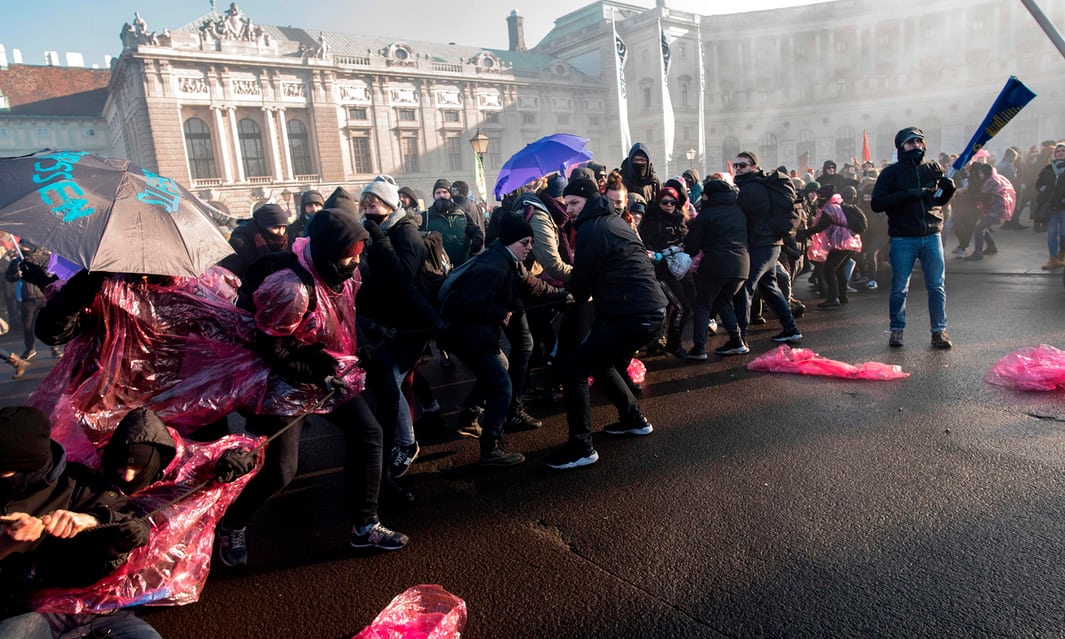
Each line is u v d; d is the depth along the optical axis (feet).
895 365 18.70
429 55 178.70
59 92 187.11
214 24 135.95
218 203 137.69
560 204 18.35
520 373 16.35
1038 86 155.94
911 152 19.94
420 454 15.48
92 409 9.80
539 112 185.68
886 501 11.41
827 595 9.03
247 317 10.67
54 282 13.19
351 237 10.01
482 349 13.76
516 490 13.14
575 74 192.85
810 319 27.02
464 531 11.66
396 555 11.02
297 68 145.07
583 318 17.80
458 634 8.55
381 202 13.98
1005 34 159.84
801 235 27.68
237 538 10.80
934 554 9.77
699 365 21.17
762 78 194.39
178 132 132.26
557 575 10.07
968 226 39.73
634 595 9.40
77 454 9.11
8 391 26.11
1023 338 20.92
